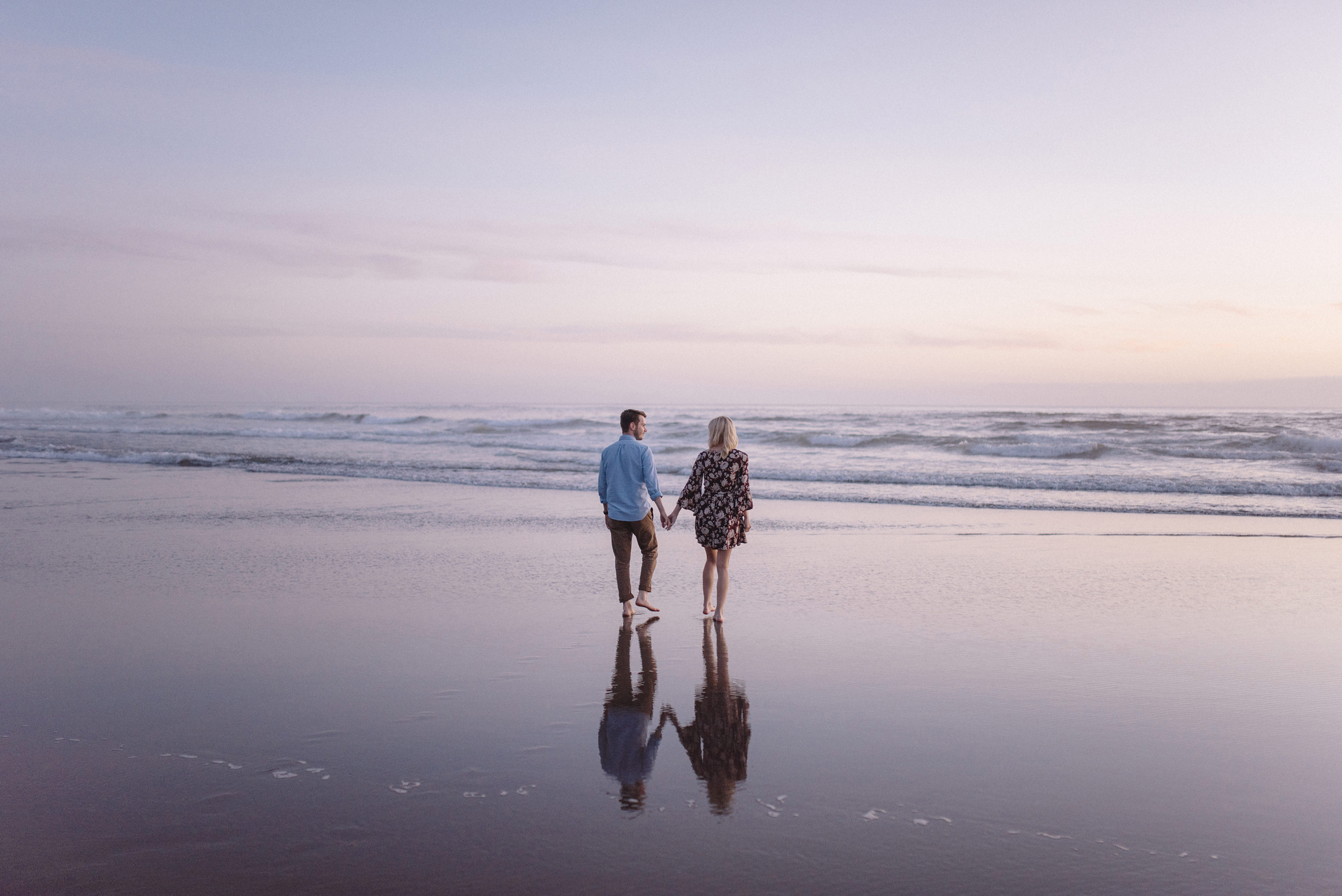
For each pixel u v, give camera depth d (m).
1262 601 6.95
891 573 8.29
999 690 4.60
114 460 22.88
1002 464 21.52
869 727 4.03
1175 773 3.45
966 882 2.60
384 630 5.96
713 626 6.17
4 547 9.59
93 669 4.94
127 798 3.17
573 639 5.76
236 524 11.52
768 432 35.62
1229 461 21.56
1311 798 3.20
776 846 2.84
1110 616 6.42
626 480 6.53
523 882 2.59
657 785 3.34
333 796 3.21
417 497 14.88
